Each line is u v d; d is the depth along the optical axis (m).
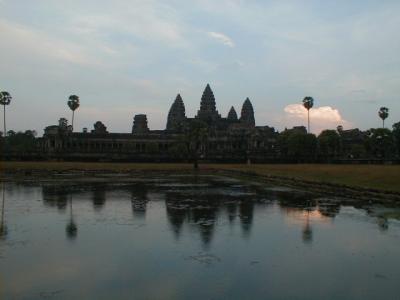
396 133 157.50
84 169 93.50
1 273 17.14
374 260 19.33
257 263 18.69
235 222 28.56
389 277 16.88
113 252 20.42
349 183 51.78
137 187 53.59
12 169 90.25
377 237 24.03
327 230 25.97
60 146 166.00
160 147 175.62
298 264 18.62
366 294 15.01
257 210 34.09
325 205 37.12
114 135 173.25
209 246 21.72
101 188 51.47
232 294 14.93
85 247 21.34
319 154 149.50
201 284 15.94
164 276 16.83
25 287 15.55
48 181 61.50
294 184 57.88
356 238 23.73
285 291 15.27
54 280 16.34
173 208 34.97
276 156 142.75
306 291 15.28
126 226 26.92
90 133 171.75
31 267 17.95
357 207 35.66
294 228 26.58
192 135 121.00
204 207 35.72
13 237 23.58
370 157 146.62
